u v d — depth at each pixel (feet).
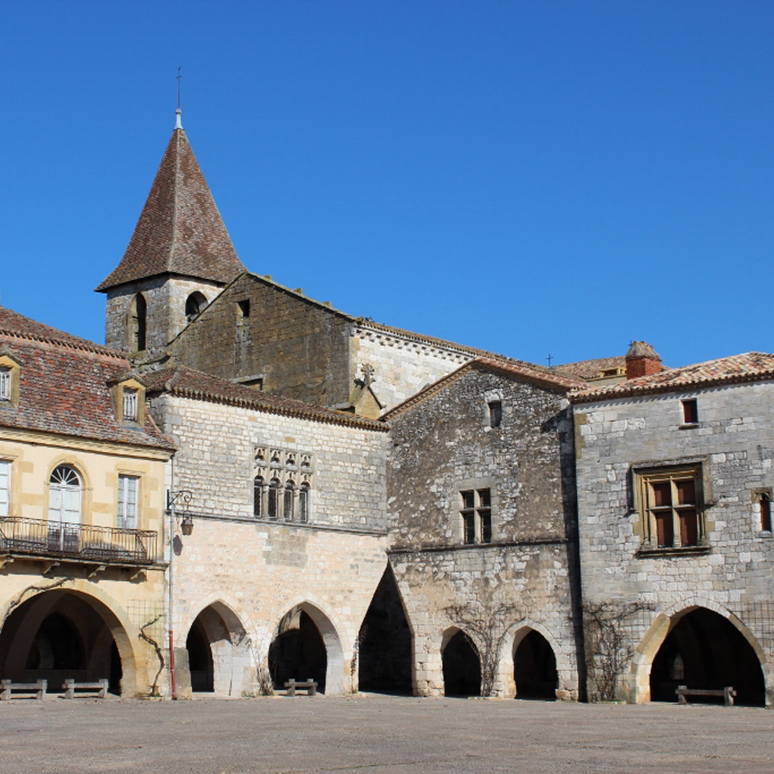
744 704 140.97
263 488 148.77
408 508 159.63
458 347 193.88
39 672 142.61
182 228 222.48
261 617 146.10
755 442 131.75
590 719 104.99
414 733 86.63
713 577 132.26
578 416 143.54
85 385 139.23
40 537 128.26
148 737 82.07
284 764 65.87
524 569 147.13
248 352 188.75
